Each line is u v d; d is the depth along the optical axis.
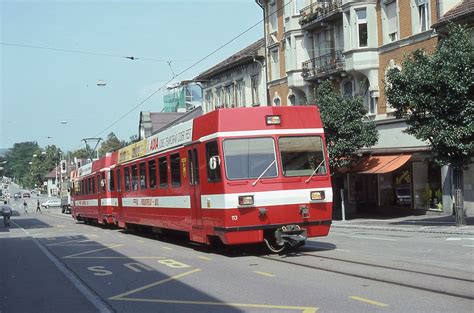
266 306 8.01
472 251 13.23
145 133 69.06
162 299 9.09
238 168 12.69
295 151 13.12
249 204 12.52
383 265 11.14
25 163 176.62
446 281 9.30
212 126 13.23
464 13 23.52
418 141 27.09
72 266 14.00
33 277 12.45
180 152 15.59
